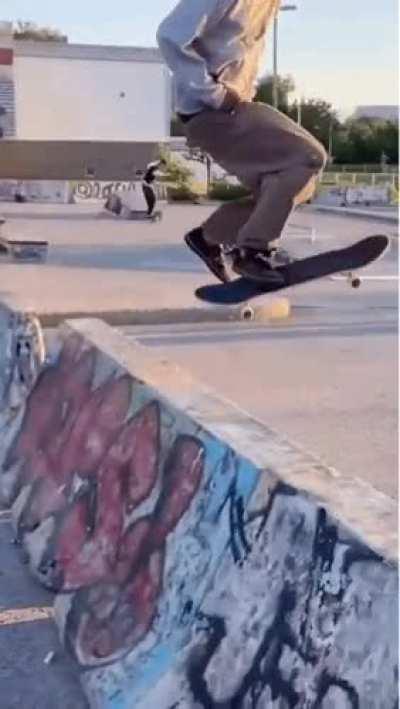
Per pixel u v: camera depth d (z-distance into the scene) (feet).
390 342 36.27
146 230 79.41
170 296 43.34
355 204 114.32
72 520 14.71
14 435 18.97
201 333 37.86
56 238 71.36
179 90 11.07
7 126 155.22
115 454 13.78
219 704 9.21
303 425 24.57
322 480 9.32
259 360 32.76
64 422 16.67
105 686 11.18
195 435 11.46
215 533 10.30
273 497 9.34
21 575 15.42
